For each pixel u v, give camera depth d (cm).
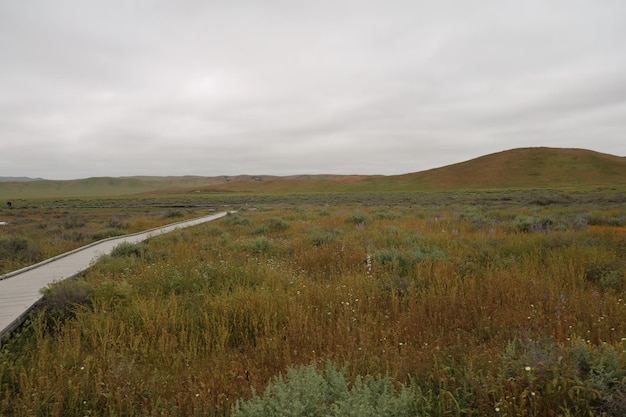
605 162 12925
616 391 321
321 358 446
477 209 3192
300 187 19762
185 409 368
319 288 749
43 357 454
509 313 582
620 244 1127
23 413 349
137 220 3073
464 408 339
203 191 19775
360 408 286
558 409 326
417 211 3142
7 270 1116
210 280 882
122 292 731
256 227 2084
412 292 699
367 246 1219
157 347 527
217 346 513
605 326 515
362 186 15350
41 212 4884
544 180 12238
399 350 490
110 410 350
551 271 844
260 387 389
